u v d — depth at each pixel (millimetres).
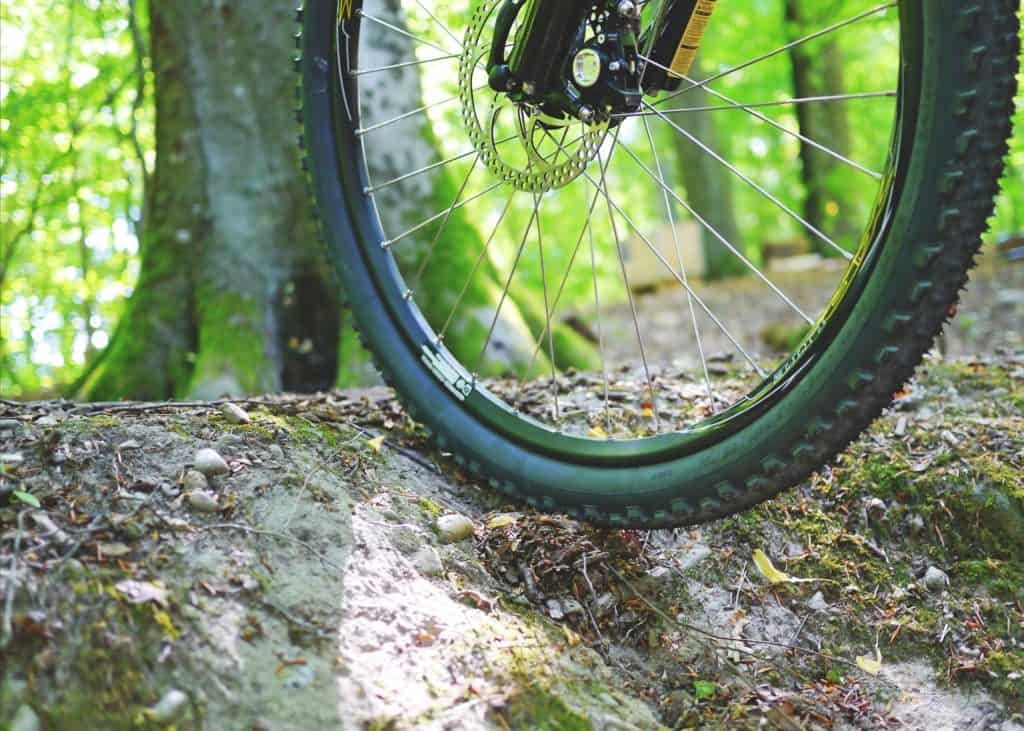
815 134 11836
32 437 1999
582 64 1857
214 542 1799
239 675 1581
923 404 2787
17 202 8688
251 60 4297
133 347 4242
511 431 2137
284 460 2082
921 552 2254
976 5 1519
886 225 1641
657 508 1915
